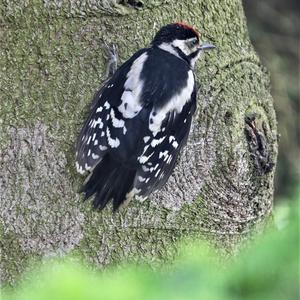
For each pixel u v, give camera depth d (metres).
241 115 9.06
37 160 8.50
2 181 8.52
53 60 8.55
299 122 19.72
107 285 3.89
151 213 8.70
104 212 8.52
